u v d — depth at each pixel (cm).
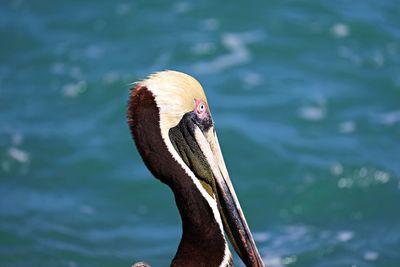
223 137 2191
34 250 1756
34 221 1878
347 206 1938
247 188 2025
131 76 2494
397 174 2017
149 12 2812
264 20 2755
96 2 2878
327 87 2414
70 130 2264
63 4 2881
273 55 2583
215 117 2273
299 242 1778
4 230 1820
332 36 2667
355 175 2027
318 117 2277
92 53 2622
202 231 967
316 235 1809
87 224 1892
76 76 2505
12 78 2517
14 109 2362
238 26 2728
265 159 2112
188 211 967
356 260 1677
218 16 2784
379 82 2430
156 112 959
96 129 2272
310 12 2783
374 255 1695
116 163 2128
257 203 1973
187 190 964
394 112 2291
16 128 2264
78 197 2008
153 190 2034
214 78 2466
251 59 2561
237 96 2377
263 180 2050
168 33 2706
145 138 960
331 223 1873
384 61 2538
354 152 2116
